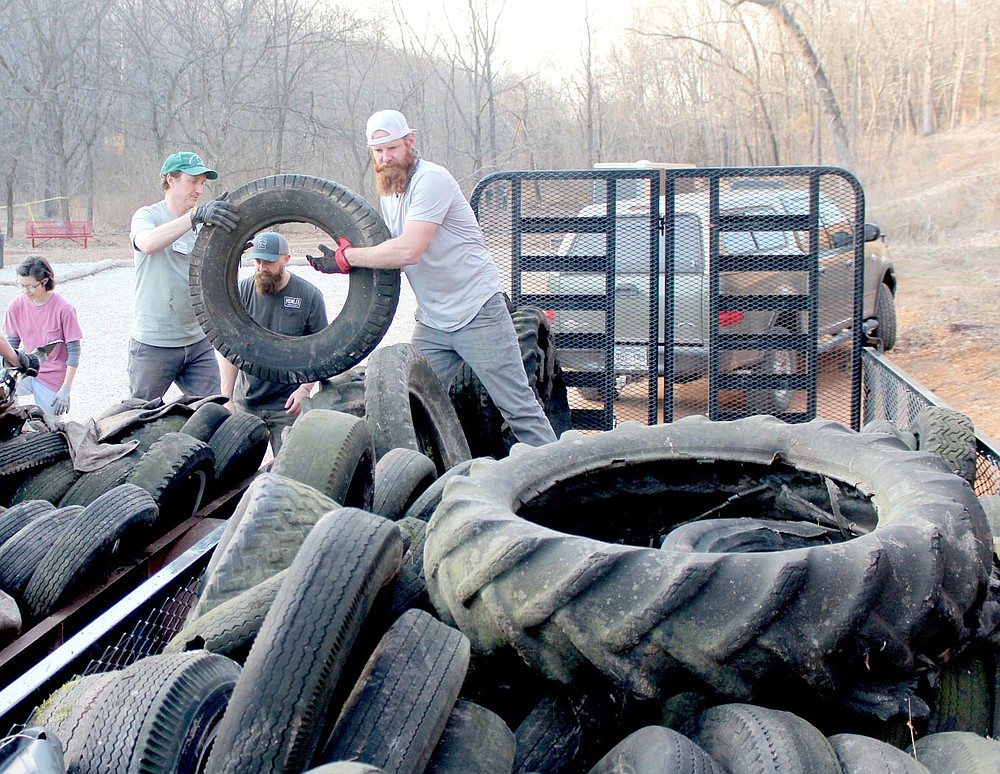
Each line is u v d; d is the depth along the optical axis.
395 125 5.09
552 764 2.31
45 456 4.44
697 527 3.02
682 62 33.59
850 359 6.49
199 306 5.21
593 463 3.34
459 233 5.41
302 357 5.19
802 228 6.35
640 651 2.22
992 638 2.58
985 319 13.38
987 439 4.18
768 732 2.00
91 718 2.08
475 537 2.49
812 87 30.78
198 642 2.42
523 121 36.62
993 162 26.08
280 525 2.88
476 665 2.46
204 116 39.84
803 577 2.21
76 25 47.06
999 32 32.75
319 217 5.10
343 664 1.98
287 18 40.06
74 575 3.32
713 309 6.49
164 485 4.10
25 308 7.43
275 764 1.83
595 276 6.61
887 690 2.29
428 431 5.11
